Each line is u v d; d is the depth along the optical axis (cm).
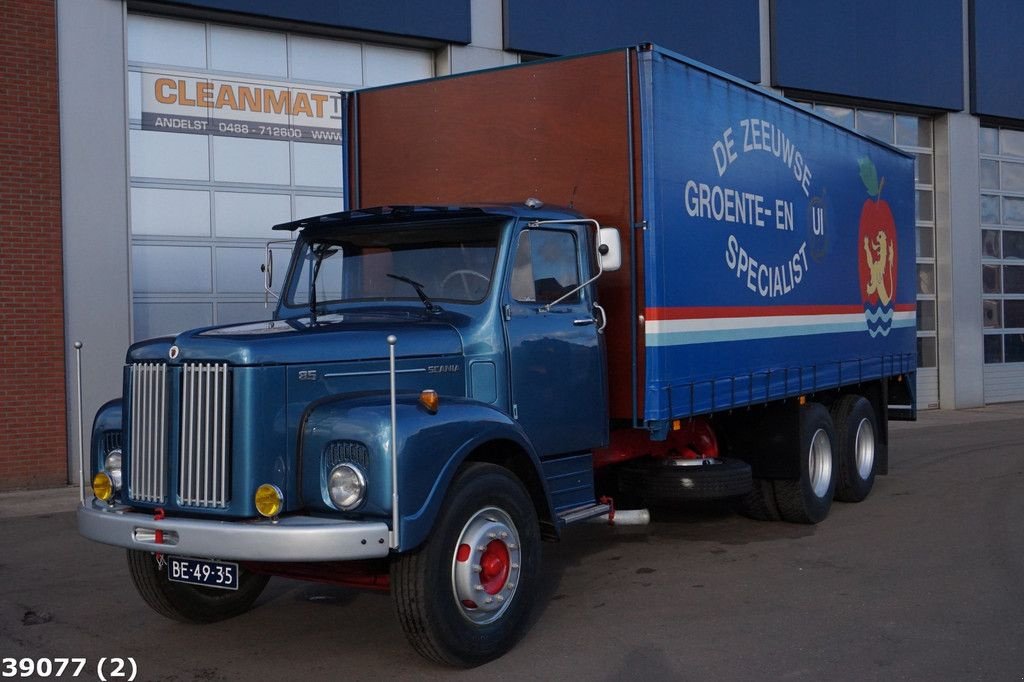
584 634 618
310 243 716
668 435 848
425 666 565
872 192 1135
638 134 718
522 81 771
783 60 1870
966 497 1085
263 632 636
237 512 516
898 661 559
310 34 1423
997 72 2198
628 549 853
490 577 568
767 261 884
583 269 706
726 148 819
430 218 674
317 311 690
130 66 1291
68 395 1214
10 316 1177
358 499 513
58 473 1207
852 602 679
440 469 536
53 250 1207
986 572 754
